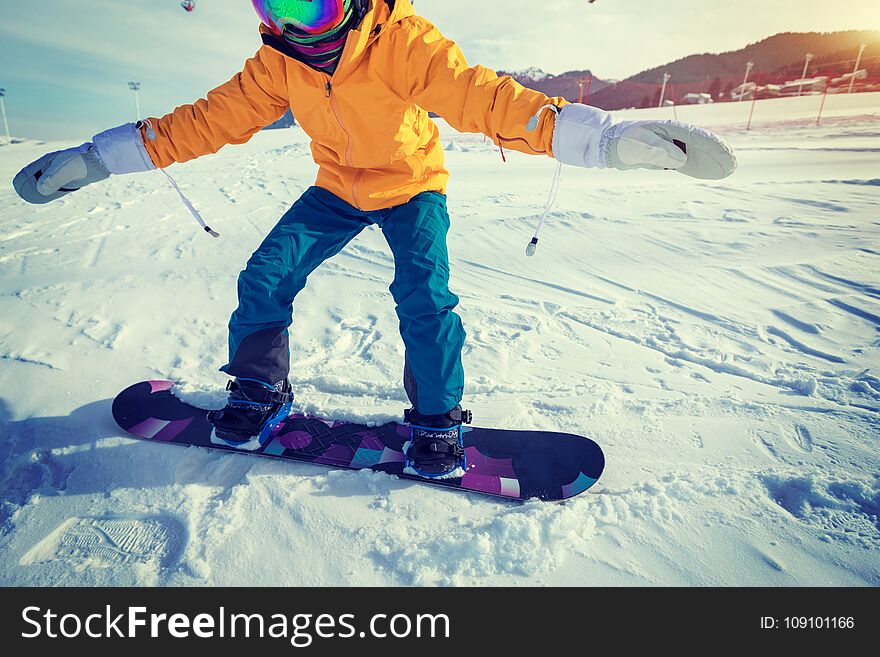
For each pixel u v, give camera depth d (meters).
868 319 2.79
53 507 1.63
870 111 14.96
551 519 1.54
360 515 1.59
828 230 4.19
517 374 2.43
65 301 3.37
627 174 8.00
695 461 1.81
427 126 1.86
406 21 1.62
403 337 1.75
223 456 1.85
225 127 1.87
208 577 1.40
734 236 4.23
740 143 10.93
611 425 2.03
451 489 1.70
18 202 6.93
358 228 2.00
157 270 3.97
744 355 2.52
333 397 2.27
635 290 3.38
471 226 4.93
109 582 1.39
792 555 1.43
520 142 1.53
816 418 2.00
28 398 2.23
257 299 1.78
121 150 1.83
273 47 1.64
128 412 2.05
